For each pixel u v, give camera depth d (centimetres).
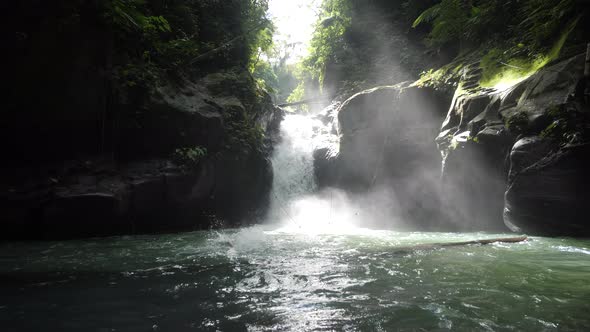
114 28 919
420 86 1159
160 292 377
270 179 1312
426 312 311
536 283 395
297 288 391
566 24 809
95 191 836
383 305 331
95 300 349
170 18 1240
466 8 1218
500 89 867
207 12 1458
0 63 768
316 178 1379
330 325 285
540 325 279
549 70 733
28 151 849
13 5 754
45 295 366
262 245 709
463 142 852
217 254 607
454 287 386
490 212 904
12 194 784
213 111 1090
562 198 662
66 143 880
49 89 822
